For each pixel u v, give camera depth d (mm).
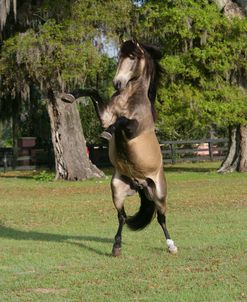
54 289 8141
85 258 10078
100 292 7902
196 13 25469
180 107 25875
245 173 27312
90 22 24594
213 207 16562
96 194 20984
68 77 23938
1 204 18406
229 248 10672
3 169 33344
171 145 35906
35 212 16453
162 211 10180
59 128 26344
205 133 39938
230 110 25891
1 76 26359
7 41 24391
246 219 14258
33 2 26031
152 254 10328
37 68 24125
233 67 26156
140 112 9203
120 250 10156
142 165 9383
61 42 24188
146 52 9539
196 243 11273
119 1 24797
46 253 10516
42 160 34719
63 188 23188
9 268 9391
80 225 13992
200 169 31375
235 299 7512
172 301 7430
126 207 17219
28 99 31875
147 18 25812
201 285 8148
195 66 25812
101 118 9148
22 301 7547
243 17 26547
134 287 8102
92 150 35219
